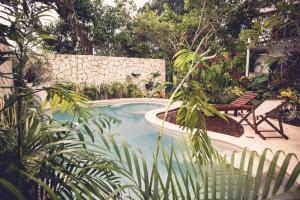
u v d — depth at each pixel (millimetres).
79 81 14539
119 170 1655
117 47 21406
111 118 2381
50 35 2018
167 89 17938
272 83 10148
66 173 1537
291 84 9008
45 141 1706
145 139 7918
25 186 1529
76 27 17609
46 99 2092
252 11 17688
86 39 18953
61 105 2340
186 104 2586
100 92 14875
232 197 1285
